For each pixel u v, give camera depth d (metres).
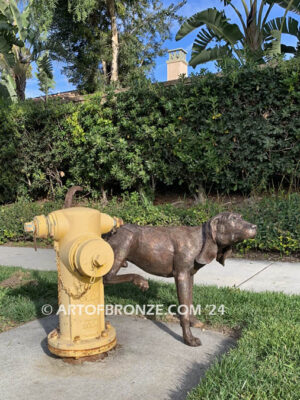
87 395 2.49
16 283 5.28
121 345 3.25
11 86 17.38
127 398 2.45
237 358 2.75
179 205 9.27
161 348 3.18
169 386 2.59
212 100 8.25
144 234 3.32
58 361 2.99
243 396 2.27
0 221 9.49
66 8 17.94
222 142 8.32
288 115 7.77
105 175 10.12
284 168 7.84
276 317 3.57
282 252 6.77
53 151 10.96
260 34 13.04
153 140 9.14
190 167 8.60
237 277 5.46
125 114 9.87
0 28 13.30
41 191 12.59
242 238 3.04
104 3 18.52
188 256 3.20
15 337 3.50
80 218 2.95
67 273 2.92
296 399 2.26
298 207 6.85
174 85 9.34
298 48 13.28
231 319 3.71
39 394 2.52
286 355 2.79
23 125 11.33
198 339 3.26
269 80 7.95
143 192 9.70
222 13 12.55
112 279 3.28
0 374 2.80
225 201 8.91
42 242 9.21
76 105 10.94
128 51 19.00
